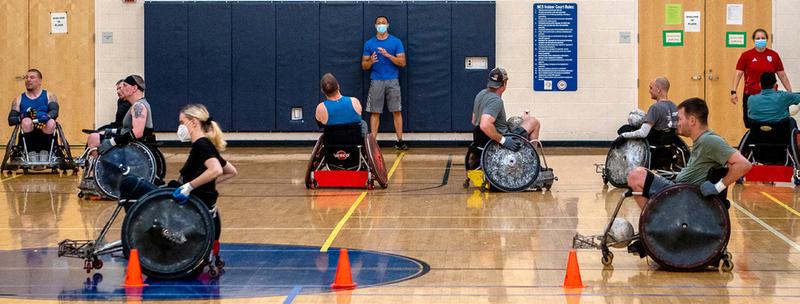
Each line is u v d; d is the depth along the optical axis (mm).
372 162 13156
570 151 18734
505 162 12789
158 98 19594
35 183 13977
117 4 19656
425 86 19422
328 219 10711
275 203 11977
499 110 12719
